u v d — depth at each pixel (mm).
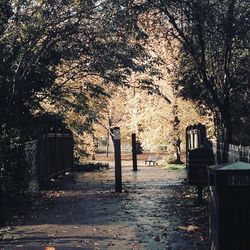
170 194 15352
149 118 34469
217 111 16906
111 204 13500
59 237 9055
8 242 8727
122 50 16453
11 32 12195
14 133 14836
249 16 12727
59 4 12367
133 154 28938
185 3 12477
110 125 50812
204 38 13133
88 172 28672
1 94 13469
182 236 8781
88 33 14297
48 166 19391
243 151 8727
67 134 23953
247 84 14438
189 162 12305
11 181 13758
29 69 14039
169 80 29781
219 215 5566
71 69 18141
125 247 8047
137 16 13680
